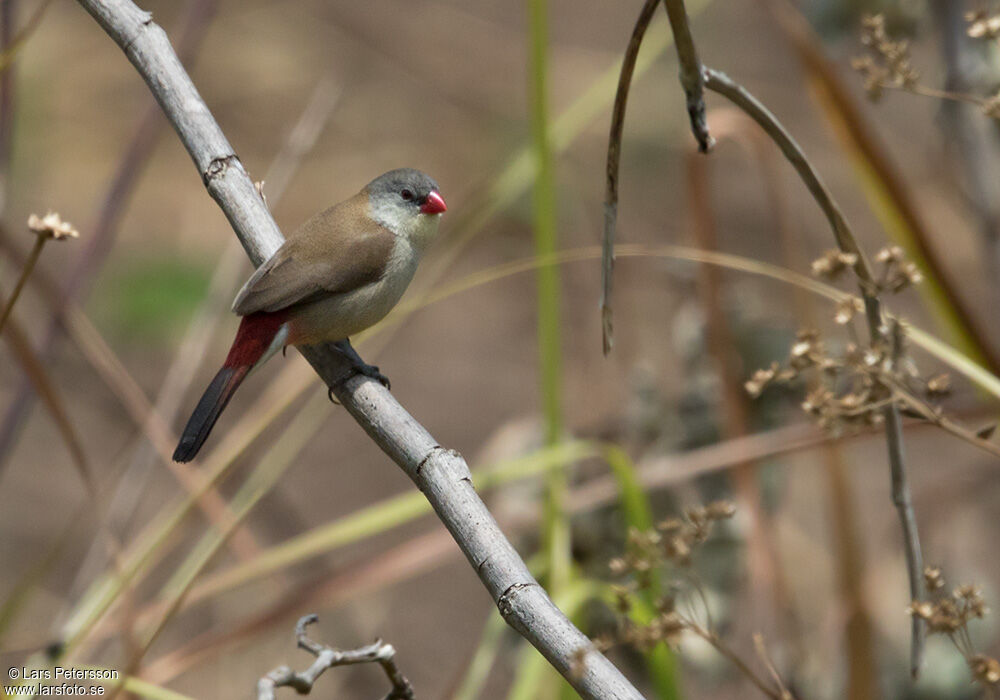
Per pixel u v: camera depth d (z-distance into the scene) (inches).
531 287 786.2
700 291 312.8
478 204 359.9
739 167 846.5
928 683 308.7
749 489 305.6
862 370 205.5
